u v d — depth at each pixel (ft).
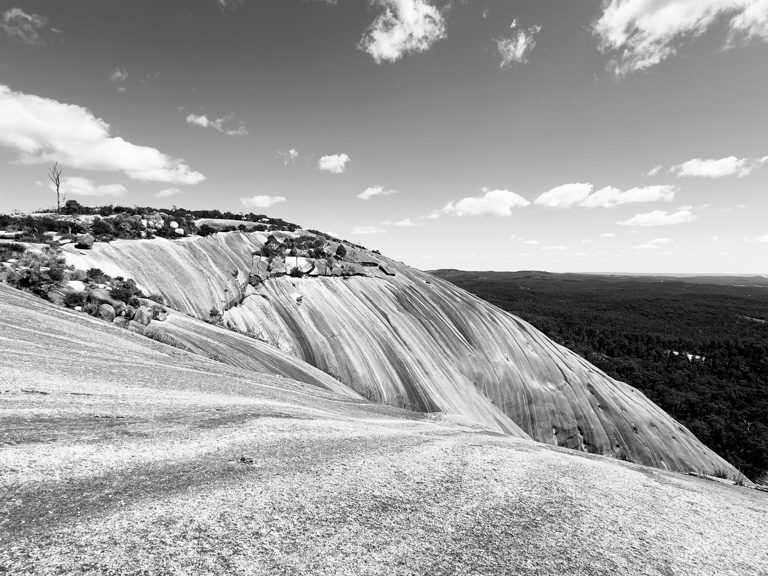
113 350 39.32
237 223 164.86
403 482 18.33
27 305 45.01
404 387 109.40
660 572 13.84
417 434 30.22
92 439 17.81
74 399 22.88
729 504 22.82
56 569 9.64
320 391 54.85
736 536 18.08
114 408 22.74
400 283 158.61
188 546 11.28
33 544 10.45
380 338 122.31
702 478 32.81
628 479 24.61
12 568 9.43
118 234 93.56
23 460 14.76
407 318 140.87
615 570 13.46
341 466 19.22
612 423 145.07
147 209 126.72
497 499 17.88
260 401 32.96
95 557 10.28
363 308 132.67
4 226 78.38
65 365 29.60
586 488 21.22
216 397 30.66
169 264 92.07
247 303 107.24
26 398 21.36
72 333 40.32
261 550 11.59
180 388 31.19
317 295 126.11
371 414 43.68
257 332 99.91
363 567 11.46
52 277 59.77
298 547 12.01
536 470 23.29
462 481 19.53
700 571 14.40
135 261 84.58
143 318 62.59
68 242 77.82
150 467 16.14
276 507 14.24
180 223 117.39
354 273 148.36
